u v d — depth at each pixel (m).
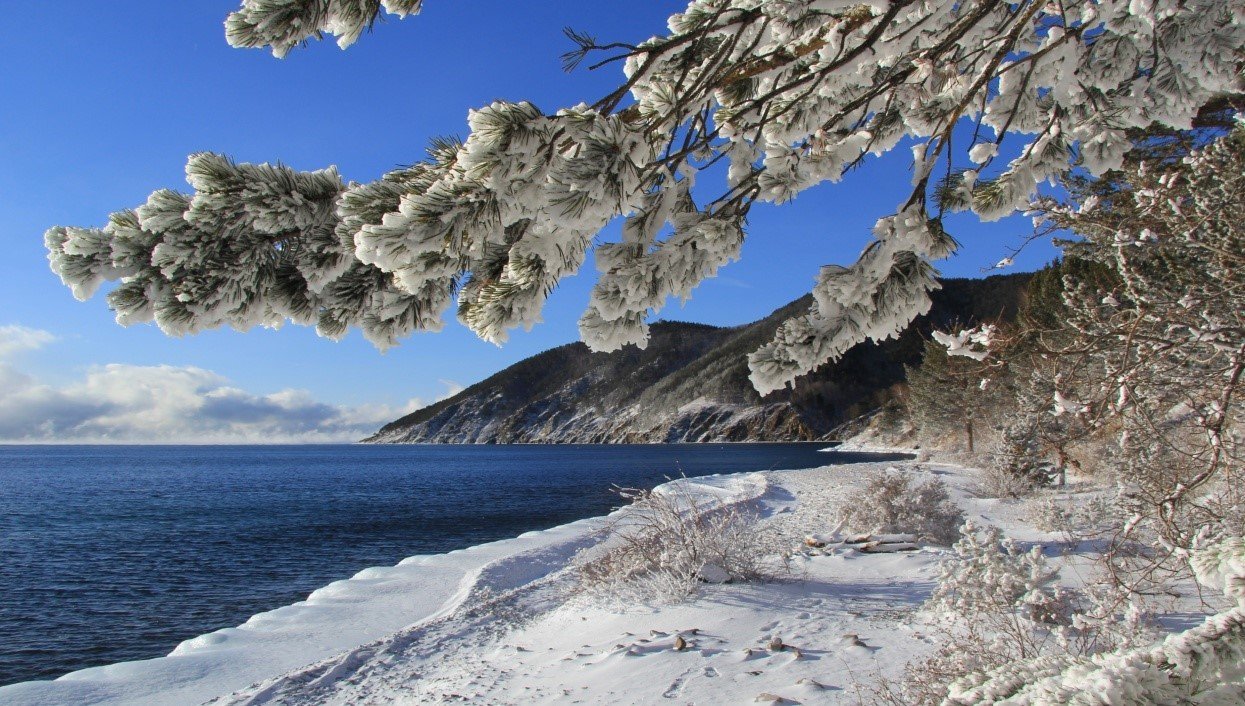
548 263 1.58
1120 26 2.53
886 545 10.23
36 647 11.62
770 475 32.50
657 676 5.52
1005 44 2.25
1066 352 2.96
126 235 1.47
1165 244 4.09
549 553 13.70
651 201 1.79
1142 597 4.47
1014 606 5.42
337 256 1.53
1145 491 3.73
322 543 22.30
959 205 2.28
